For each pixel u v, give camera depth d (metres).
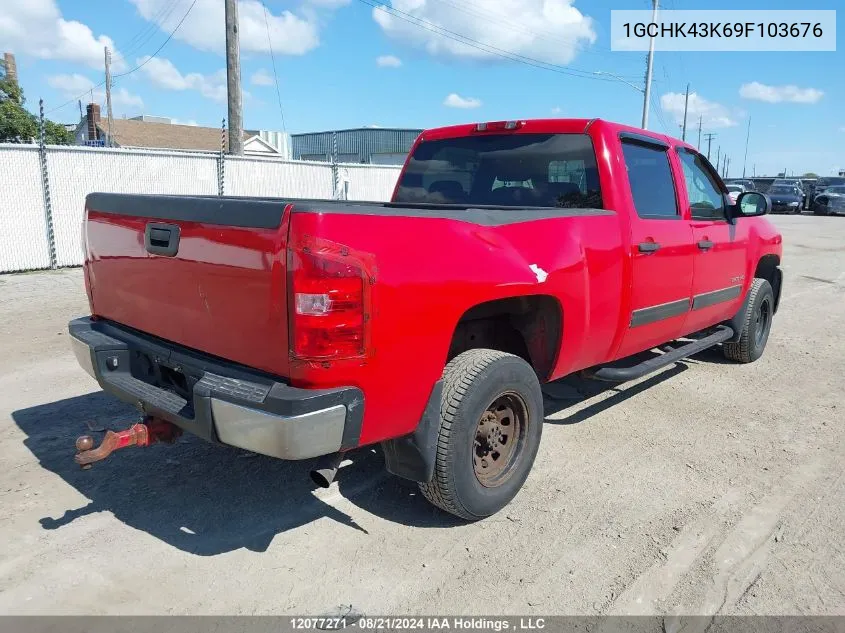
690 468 4.30
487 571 3.14
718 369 6.66
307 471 4.14
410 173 5.39
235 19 15.95
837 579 3.13
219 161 15.20
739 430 4.99
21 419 4.89
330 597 2.93
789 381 6.28
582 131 4.43
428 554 3.27
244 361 2.94
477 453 3.51
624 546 3.37
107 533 3.39
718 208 5.81
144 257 3.39
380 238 2.80
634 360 5.50
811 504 3.84
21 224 12.34
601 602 2.93
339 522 3.55
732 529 3.55
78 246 13.23
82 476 4.01
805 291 11.74
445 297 3.03
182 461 4.24
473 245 3.21
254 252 2.76
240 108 16.36
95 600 2.87
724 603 2.94
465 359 3.34
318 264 2.59
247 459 4.29
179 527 3.47
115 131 43.81
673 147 5.15
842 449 4.66
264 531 3.45
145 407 3.29
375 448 4.50
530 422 3.68
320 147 49.94
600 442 4.71
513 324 3.94
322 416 2.68
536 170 4.64
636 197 4.56
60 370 6.11
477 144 4.99
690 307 5.20
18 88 31.66
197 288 3.08
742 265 6.03
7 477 3.97
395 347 2.87
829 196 34.97
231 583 3.01
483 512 3.51
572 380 5.01
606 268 4.06
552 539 3.42
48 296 9.91
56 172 12.68
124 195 3.55
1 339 7.25
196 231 3.03
